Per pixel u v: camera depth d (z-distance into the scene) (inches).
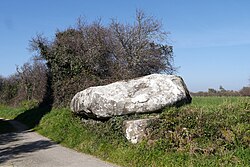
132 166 349.1
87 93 491.8
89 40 930.7
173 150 337.4
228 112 377.1
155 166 327.3
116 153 386.3
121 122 420.8
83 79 806.5
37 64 1534.2
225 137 331.3
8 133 755.4
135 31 1023.6
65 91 848.9
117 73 870.4
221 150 314.5
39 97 1454.2
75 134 513.3
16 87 2092.8
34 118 994.1
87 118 526.0
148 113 436.1
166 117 382.0
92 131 476.4
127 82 472.1
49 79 1049.5
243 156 297.0
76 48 912.9
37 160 410.9
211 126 348.2
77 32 977.5
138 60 992.9
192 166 302.7
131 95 447.5
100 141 436.1
